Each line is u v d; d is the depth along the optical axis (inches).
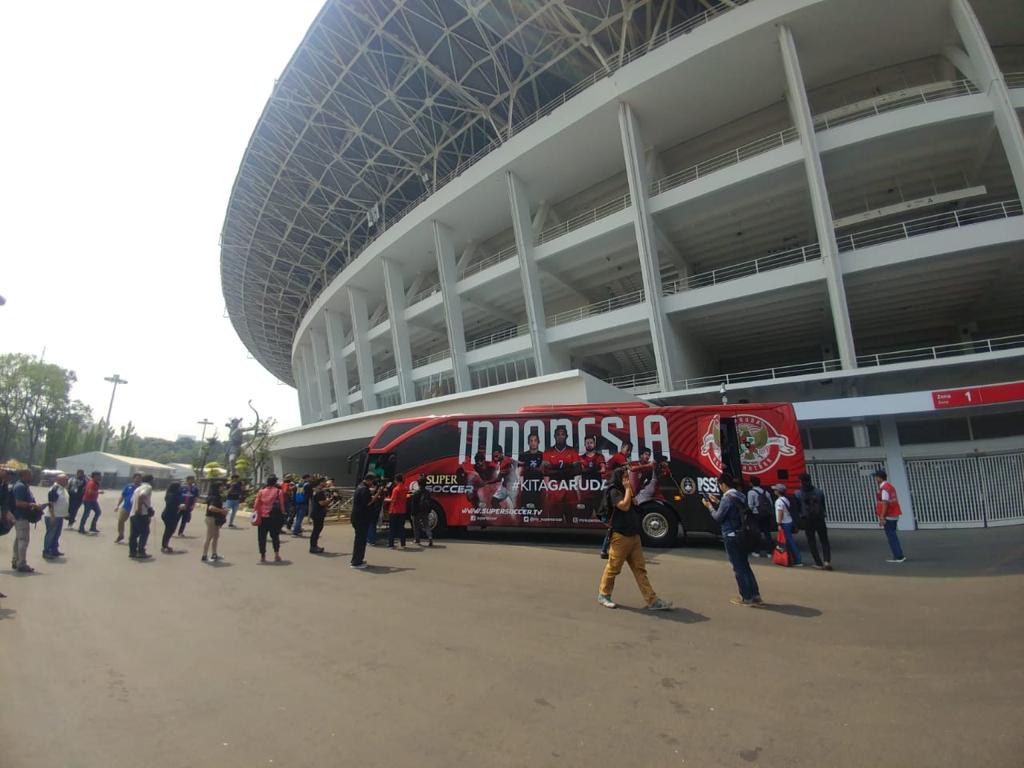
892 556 407.2
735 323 954.7
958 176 828.6
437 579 320.8
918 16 767.1
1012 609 239.3
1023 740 121.4
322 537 558.9
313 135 1300.4
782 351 1143.0
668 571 343.9
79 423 2893.7
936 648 189.2
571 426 487.5
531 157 1034.7
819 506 362.6
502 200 1176.8
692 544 465.1
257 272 1967.3
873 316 917.2
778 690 153.3
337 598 272.8
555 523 475.5
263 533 390.9
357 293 1593.3
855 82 888.3
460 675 166.7
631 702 145.7
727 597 271.1
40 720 136.0
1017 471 601.6
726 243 1014.4
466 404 780.0
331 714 139.7
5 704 145.9
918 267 723.4
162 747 122.3
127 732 129.9
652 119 952.3
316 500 440.5
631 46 957.8
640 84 869.8
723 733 127.4
